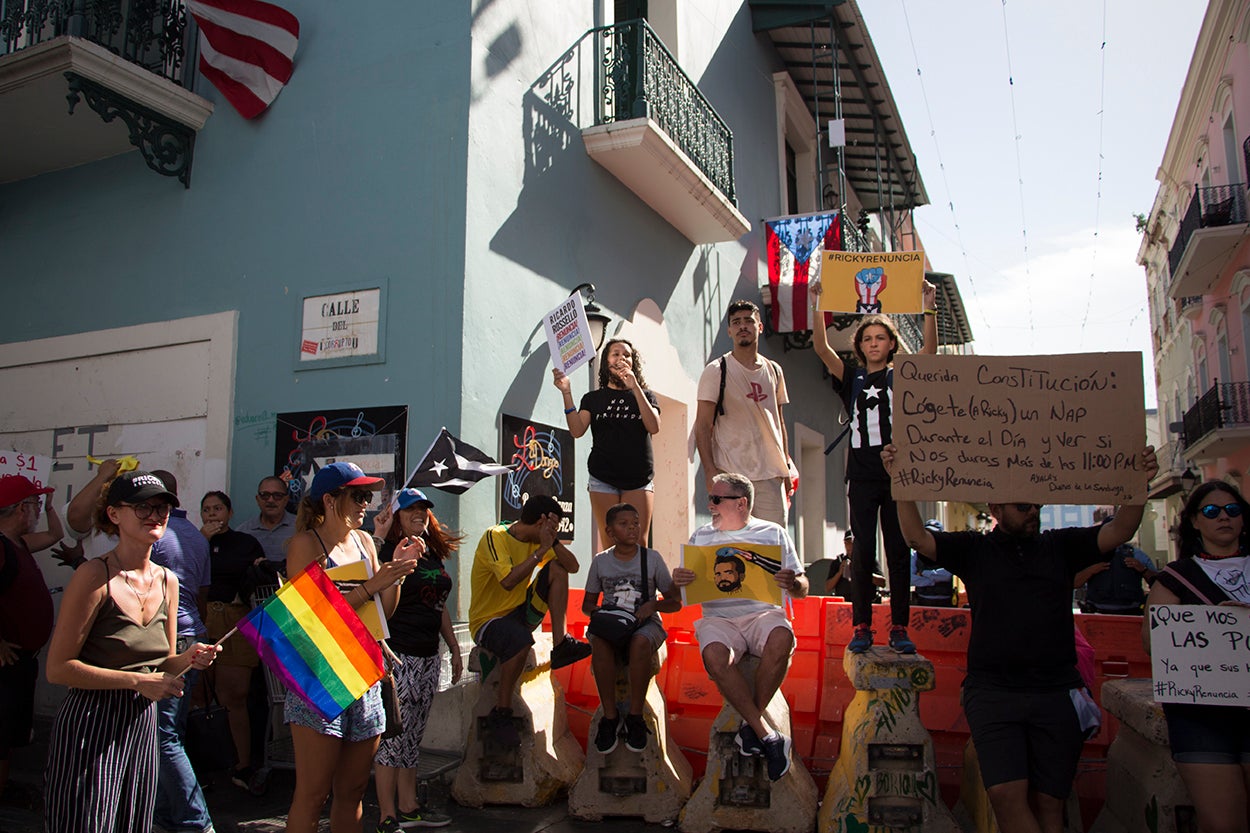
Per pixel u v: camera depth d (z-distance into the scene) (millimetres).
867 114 14836
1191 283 20969
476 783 5328
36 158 7797
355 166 6762
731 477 5039
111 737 3471
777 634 4883
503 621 5340
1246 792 3627
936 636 5879
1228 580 3779
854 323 12352
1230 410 19453
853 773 4680
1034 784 3803
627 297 8648
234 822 4992
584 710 6211
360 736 3709
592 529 7766
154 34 7219
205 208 7273
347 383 6500
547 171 7406
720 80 11328
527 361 6938
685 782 5309
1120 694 4785
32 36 7160
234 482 6777
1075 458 3762
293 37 7105
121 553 3602
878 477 4891
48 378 7809
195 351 7125
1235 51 17750
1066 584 3855
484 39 6688
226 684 5520
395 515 5121
